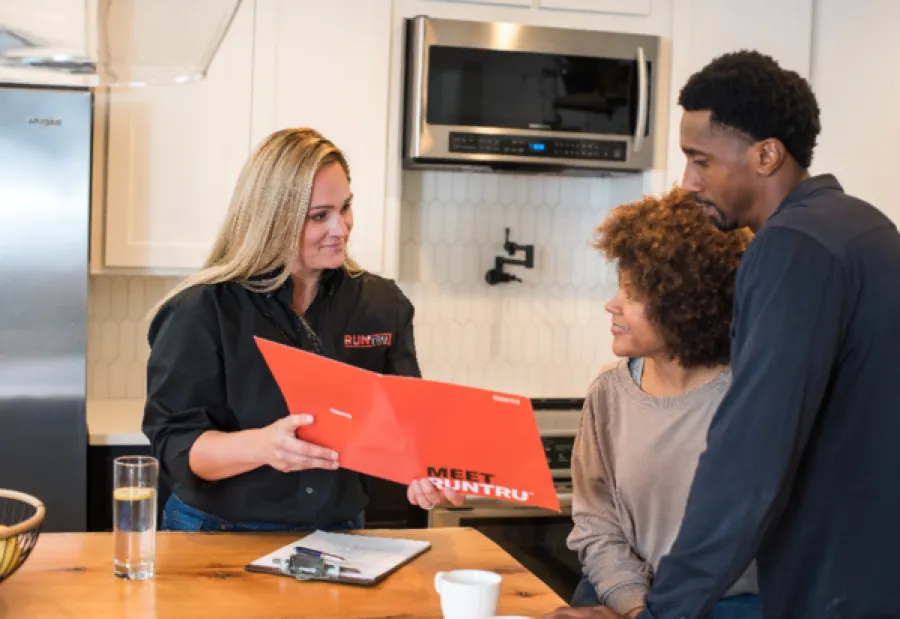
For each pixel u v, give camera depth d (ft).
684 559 4.25
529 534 9.74
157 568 5.23
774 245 4.39
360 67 10.13
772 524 4.63
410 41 10.17
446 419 4.92
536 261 11.92
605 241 5.22
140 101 9.71
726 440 4.25
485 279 11.77
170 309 6.09
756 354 4.26
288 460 5.43
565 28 10.39
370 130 10.18
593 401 5.76
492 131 10.20
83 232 8.98
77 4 4.93
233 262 6.09
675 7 10.67
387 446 5.21
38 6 4.91
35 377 8.96
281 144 6.03
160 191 9.82
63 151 8.88
